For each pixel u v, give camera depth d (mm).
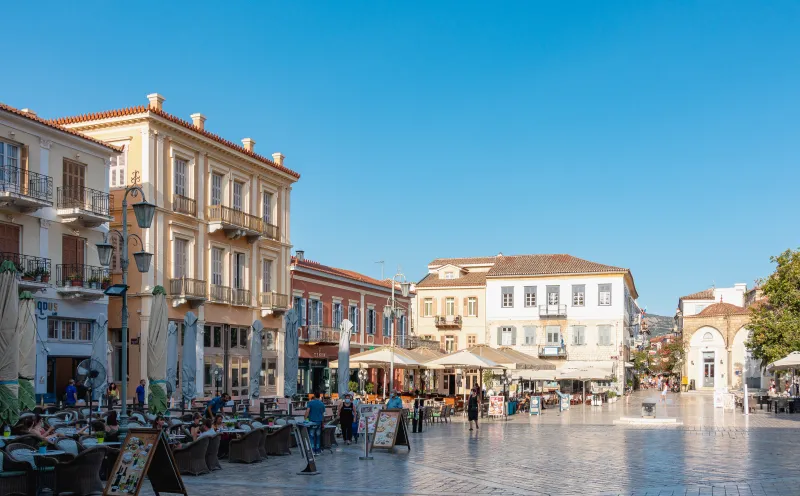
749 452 22672
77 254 34750
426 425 33844
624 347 75125
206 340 41250
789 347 47469
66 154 34094
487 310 76500
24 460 13547
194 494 14805
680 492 15234
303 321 51531
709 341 89750
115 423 18156
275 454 21312
